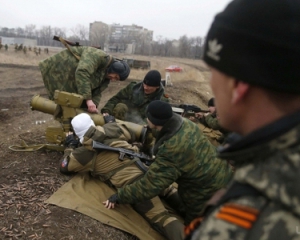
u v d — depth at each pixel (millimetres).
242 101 749
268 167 678
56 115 3822
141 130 3695
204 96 13594
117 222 2947
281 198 632
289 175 645
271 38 660
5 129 7508
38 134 5152
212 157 2965
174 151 2787
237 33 702
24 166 3623
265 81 677
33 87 14062
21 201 2955
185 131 2854
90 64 3824
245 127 784
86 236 2684
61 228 2689
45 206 2918
